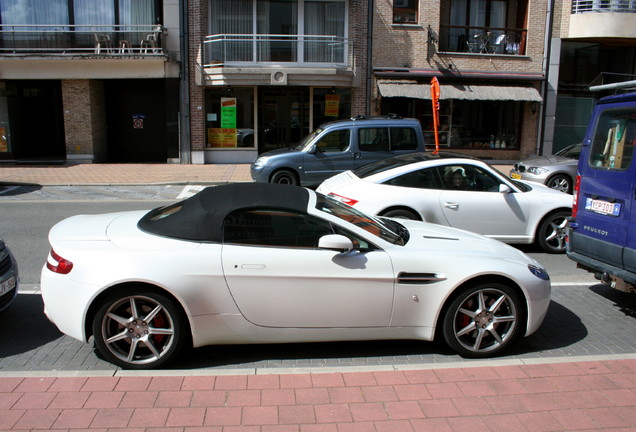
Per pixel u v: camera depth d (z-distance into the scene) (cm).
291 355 413
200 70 1803
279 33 1844
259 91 1888
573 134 2030
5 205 1141
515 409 319
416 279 396
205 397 328
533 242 752
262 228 394
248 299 382
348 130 1189
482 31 1923
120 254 377
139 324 379
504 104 1964
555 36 1911
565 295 572
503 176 750
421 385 346
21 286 590
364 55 1855
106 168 1734
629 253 478
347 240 384
